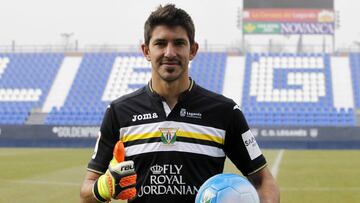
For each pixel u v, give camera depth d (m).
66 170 17.55
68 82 40.12
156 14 3.64
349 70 39.91
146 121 3.76
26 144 32.66
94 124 32.84
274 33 43.00
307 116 35.31
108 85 39.78
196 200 3.30
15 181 14.51
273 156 24.52
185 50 3.67
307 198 11.79
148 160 3.71
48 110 37.22
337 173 17.00
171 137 3.71
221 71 40.88
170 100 3.79
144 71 41.25
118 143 3.34
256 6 43.03
